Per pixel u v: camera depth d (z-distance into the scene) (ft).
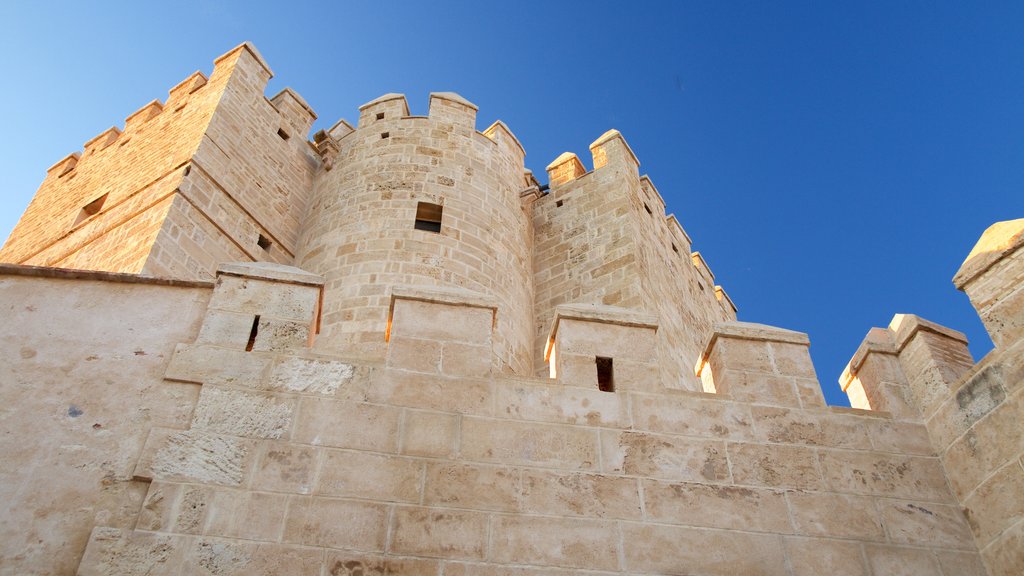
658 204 78.18
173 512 21.11
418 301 26.99
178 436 22.58
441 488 22.70
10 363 23.29
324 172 69.62
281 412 23.62
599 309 28.17
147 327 24.97
